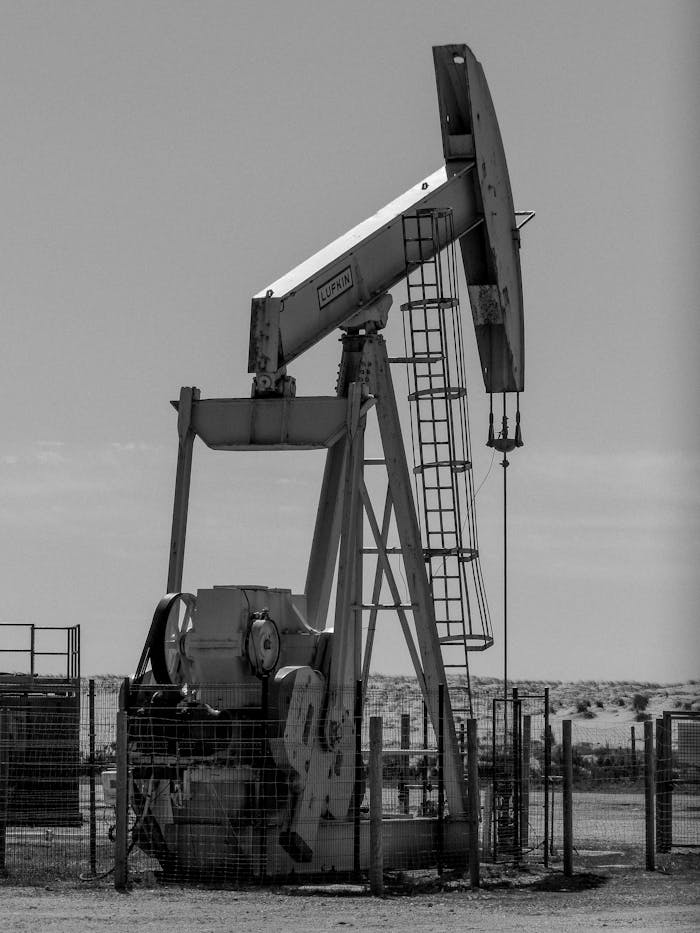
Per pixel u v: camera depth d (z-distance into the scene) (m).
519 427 33.09
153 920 19.97
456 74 29.94
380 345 27.80
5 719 29.34
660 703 97.19
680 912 21.11
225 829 23.86
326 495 27.06
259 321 25.78
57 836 30.84
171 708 23.66
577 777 49.78
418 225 28.16
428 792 31.92
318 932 19.09
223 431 26.33
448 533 27.62
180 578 25.88
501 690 104.50
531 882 24.11
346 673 25.61
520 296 33.28
